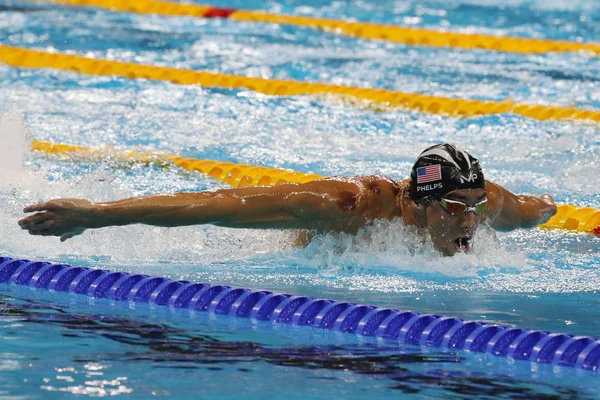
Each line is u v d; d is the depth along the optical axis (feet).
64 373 28.40
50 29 115.85
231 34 122.11
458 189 42.65
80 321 35.45
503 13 145.89
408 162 67.56
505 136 76.54
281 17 136.46
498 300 39.60
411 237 45.50
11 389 26.71
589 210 57.26
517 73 102.53
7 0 136.15
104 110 81.35
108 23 123.95
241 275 43.57
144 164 65.82
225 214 41.50
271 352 31.73
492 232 47.93
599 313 37.65
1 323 34.71
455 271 44.29
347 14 140.46
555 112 84.33
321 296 39.63
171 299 39.40
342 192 44.52
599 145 73.00
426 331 34.40
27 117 76.95
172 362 29.99
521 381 29.19
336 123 80.28
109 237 48.78
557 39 125.49
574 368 30.89
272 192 42.86
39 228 39.22
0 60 98.84
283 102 87.56
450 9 147.84
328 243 46.44
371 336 34.78
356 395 27.07
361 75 99.40
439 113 85.40
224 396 26.61
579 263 47.19
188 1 142.92
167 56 104.73
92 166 63.98
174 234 49.70
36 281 42.01
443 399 26.99
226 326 35.60
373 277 43.34
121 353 30.96
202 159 67.92
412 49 118.11
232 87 92.89
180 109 83.25
